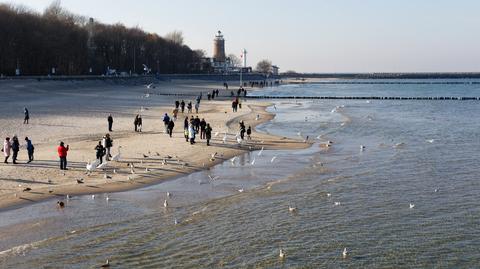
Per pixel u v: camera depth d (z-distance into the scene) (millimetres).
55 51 167750
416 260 25047
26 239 26781
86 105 95438
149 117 79812
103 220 29875
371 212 32031
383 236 27984
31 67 161750
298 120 84562
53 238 26922
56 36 170875
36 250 25438
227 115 87000
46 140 54469
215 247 26234
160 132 63188
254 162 47312
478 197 35375
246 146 55406
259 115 89875
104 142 46062
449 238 27750
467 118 90188
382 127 75375
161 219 30266
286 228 29016
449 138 63781
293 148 55656
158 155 48531
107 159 45375
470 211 32281
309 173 42750
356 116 92875
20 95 110250
